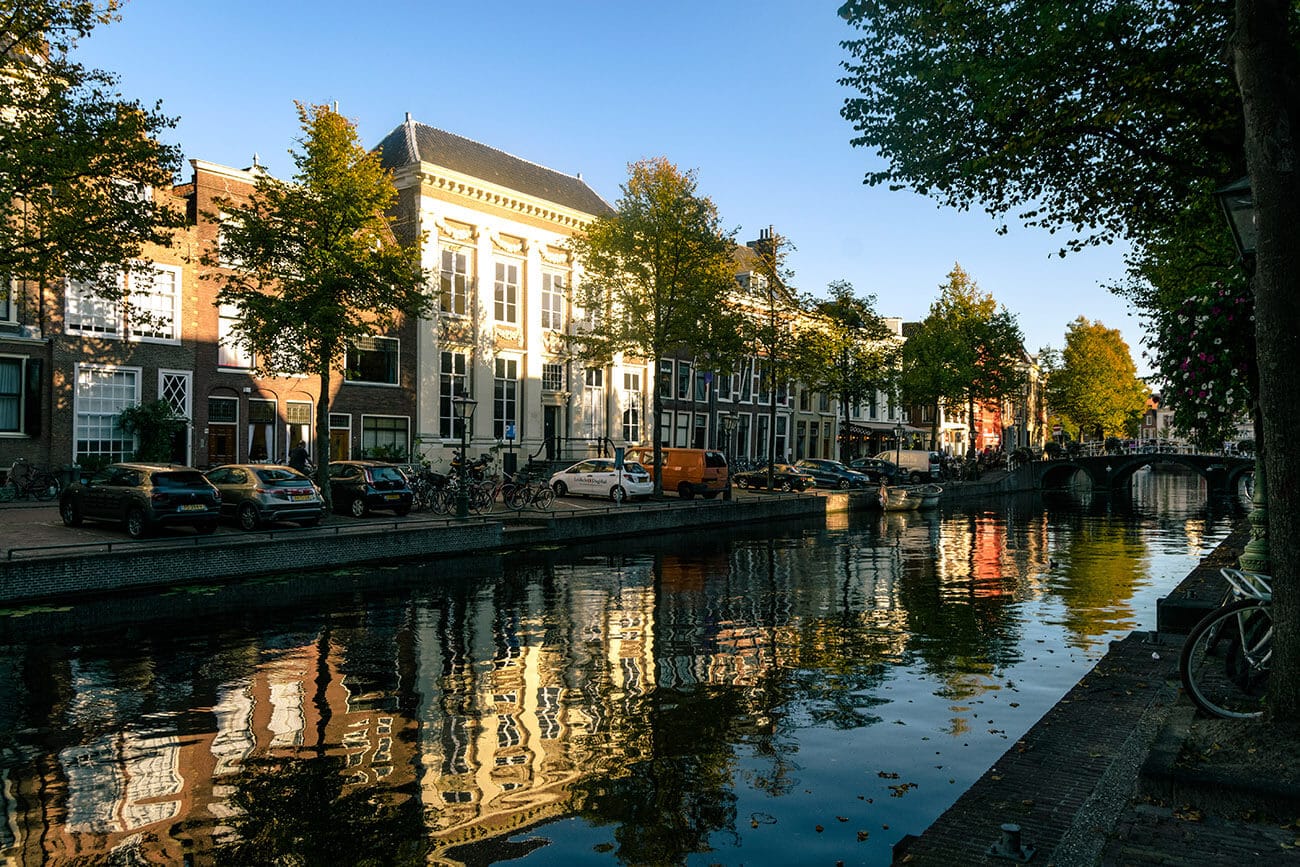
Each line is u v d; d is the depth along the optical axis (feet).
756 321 113.09
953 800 20.29
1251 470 165.89
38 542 50.03
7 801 20.01
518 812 19.51
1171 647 27.76
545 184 130.72
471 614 42.57
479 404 113.39
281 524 64.49
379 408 103.65
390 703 27.84
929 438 228.22
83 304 80.02
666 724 25.88
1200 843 13.41
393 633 38.17
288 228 67.72
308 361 67.05
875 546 77.30
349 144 69.31
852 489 131.34
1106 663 25.86
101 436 81.35
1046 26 33.53
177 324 86.22
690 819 19.19
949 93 39.11
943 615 43.93
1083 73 35.91
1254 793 14.35
